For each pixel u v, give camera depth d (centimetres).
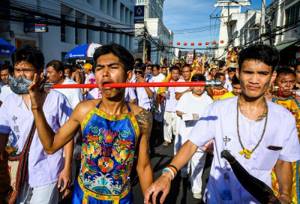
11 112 212
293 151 157
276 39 1839
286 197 152
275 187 206
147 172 169
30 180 210
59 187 224
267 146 156
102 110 159
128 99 538
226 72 959
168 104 634
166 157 550
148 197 147
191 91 402
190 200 373
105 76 152
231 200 160
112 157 157
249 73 152
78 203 163
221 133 164
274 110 158
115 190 159
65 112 236
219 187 165
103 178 158
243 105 161
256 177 158
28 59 190
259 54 147
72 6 1961
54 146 165
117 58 153
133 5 3956
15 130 212
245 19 3384
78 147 336
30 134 209
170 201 370
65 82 367
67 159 228
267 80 152
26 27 1342
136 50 3978
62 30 1927
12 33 1262
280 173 162
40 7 1457
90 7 2323
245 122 158
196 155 365
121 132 157
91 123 156
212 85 156
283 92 304
